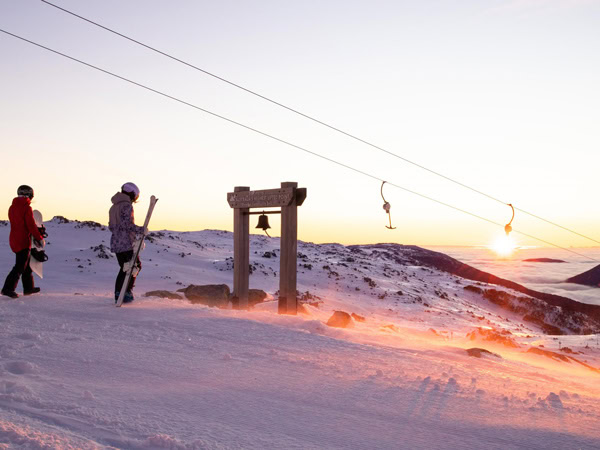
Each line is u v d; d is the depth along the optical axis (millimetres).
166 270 29516
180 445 2834
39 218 9484
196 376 4504
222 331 6680
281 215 13312
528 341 16969
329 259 52562
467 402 4086
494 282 75062
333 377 4676
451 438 3301
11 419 3020
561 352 13367
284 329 7012
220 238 59969
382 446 3125
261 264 38438
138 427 3109
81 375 4309
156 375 4469
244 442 3021
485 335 13141
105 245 33562
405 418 3656
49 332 6055
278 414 3611
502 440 3293
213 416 3479
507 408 3973
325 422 3504
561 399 4375
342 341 6488
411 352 6609
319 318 15266
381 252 84688
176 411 3516
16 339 5527
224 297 14484
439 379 4766
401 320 27609
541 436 3377
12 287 8836
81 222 39906
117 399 3668
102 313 7633
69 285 21141
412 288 44031
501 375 5332
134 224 8695
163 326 6840
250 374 4660
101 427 3049
